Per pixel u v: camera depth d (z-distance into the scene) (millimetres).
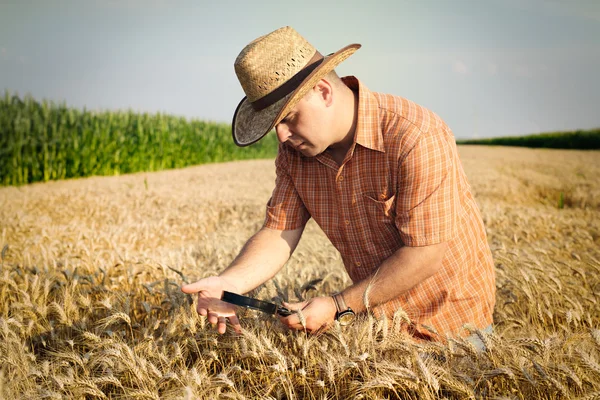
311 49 2059
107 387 2406
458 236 2246
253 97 2031
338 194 2287
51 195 13891
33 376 2307
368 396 2078
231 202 12406
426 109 2184
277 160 2525
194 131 29453
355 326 2287
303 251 5699
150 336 2453
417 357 1991
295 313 2152
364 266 2467
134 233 7488
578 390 1975
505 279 3654
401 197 2104
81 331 2781
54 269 4004
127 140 23562
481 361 2113
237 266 2471
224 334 2605
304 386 2193
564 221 8781
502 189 15508
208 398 2094
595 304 3285
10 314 3342
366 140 2086
